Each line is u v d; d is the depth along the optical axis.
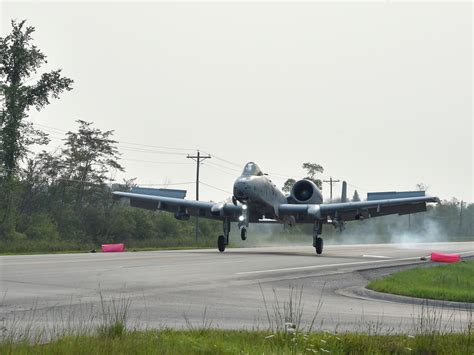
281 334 16.22
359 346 15.71
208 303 24.62
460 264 47.81
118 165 124.06
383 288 30.25
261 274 37.19
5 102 91.50
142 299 25.23
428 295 28.55
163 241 96.00
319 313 22.92
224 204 61.38
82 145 122.75
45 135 96.19
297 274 38.06
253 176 57.16
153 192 66.50
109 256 51.69
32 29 94.06
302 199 64.50
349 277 37.03
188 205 63.00
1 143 91.12
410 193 59.50
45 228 100.00
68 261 44.12
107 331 16.08
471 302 27.44
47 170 119.12
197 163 118.56
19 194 107.62
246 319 21.06
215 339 15.76
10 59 93.56
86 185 120.81
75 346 14.09
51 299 24.48
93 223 109.31
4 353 13.51
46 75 94.25
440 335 17.09
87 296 25.56
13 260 44.88
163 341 15.30
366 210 61.09
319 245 62.75
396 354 15.42
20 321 19.44
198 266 41.44
